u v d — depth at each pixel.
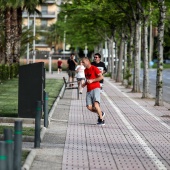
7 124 25.02
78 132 23.20
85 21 69.00
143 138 21.78
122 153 18.36
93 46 123.44
